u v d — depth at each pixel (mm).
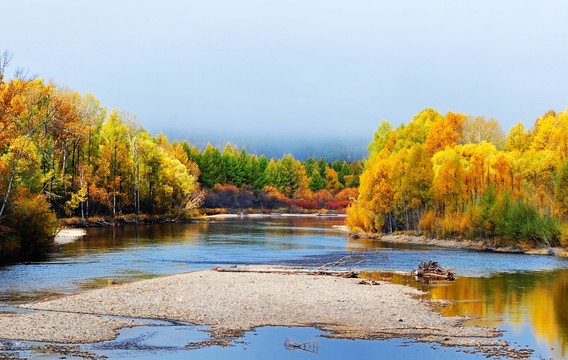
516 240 60688
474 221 65125
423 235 72375
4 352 18156
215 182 189125
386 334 21719
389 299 28922
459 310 26469
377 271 41562
